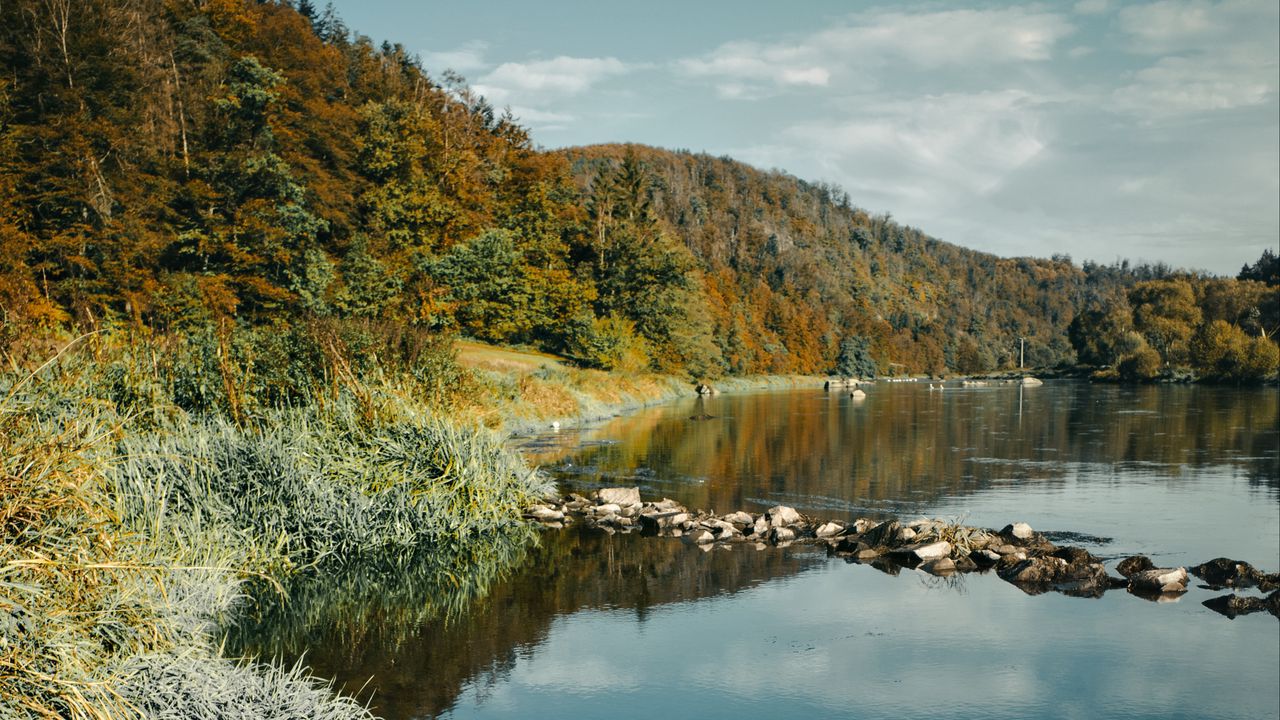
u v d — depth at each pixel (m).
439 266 51.56
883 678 7.24
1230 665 7.56
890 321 196.88
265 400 14.16
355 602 9.42
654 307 71.88
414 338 18.78
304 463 11.70
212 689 5.66
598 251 76.00
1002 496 16.55
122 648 5.58
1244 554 11.91
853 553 11.77
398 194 56.00
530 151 80.56
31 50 39.94
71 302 33.59
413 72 86.75
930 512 14.77
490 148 79.19
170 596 7.56
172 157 45.06
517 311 59.94
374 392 14.01
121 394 12.97
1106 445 26.67
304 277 45.62
